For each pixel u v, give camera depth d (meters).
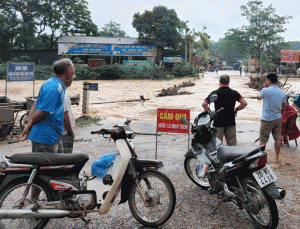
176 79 48.00
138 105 19.20
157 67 47.62
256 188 3.73
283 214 4.11
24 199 3.49
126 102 20.89
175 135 9.74
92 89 13.71
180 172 5.97
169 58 60.41
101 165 3.67
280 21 88.00
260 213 3.86
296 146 7.84
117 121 12.76
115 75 47.25
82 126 11.58
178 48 67.56
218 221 3.96
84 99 13.68
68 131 5.11
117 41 61.47
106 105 19.41
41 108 3.60
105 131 3.63
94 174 3.68
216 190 4.32
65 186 3.48
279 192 3.60
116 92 28.30
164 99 22.33
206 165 4.30
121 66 50.59
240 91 28.34
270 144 8.12
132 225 3.91
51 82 3.72
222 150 4.20
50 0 68.56
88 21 72.50
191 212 4.23
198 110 16.47
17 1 66.88
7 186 3.48
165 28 60.50
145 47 60.09
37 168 3.48
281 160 6.55
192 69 54.22
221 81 5.45
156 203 3.82
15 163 3.52
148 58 61.22
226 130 5.54
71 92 27.94
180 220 4.00
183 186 5.23
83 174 3.83
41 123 3.74
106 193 3.59
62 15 69.81
